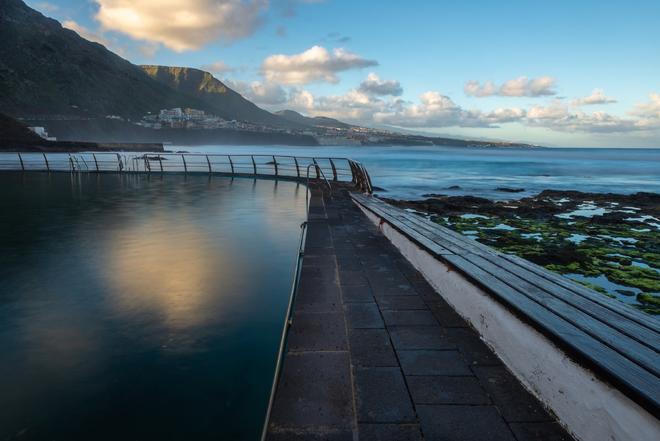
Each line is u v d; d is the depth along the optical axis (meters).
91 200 12.23
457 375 2.42
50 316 3.90
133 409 2.58
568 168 61.19
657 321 2.15
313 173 33.47
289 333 2.99
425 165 64.81
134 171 22.75
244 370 3.02
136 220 8.98
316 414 2.04
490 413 2.06
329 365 2.53
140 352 3.26
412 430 1.93
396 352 2.70
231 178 20.89
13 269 5.36
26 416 2.50
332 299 3.69
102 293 4.50
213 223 8.62
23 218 9.19
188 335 3.54
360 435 1.88
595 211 17.72
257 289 4.66
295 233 7.65
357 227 7.27
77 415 2.52
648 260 8.20
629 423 1.52
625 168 64.12
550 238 10.64
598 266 7.53
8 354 3.21
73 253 6.16
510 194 26.77
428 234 5.02
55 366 3.05
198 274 5.18
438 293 3.85
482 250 4.02
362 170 13.44
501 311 2.59
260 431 2.39
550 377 2.04
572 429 1.86
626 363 1.68
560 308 2.34
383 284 4.11
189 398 2.69
